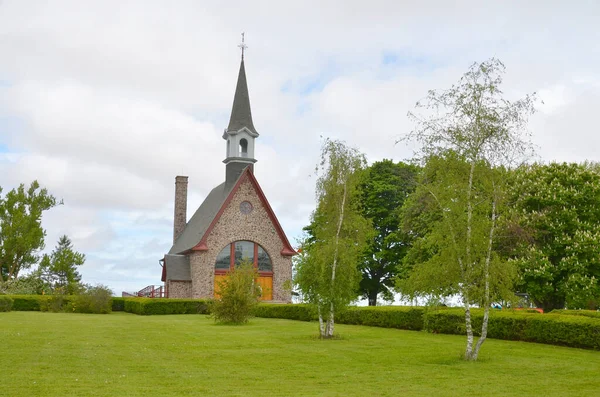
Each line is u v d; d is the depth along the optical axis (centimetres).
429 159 1853
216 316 3177
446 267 1789
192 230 5497
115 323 3052
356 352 1948
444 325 2617
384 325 3044
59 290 4462
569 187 3466
